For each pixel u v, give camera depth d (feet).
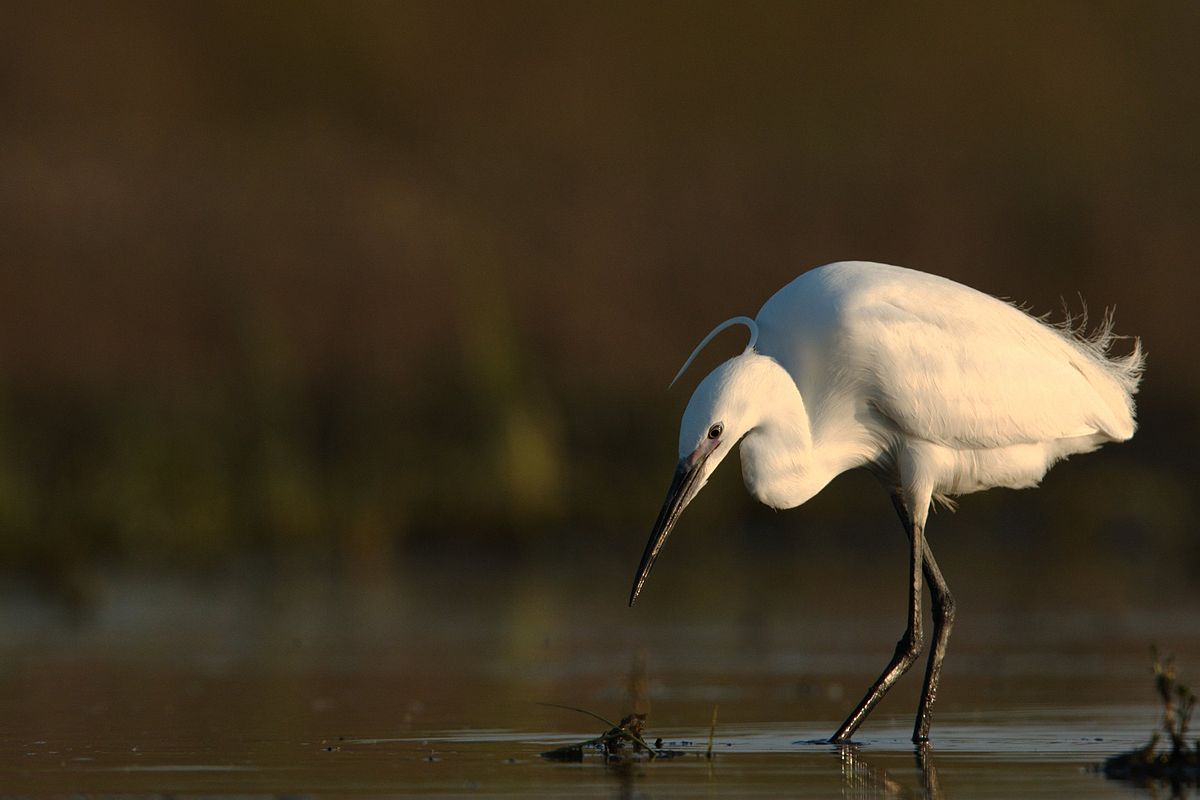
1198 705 28.73
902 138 92.89
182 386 61.52
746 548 55.52
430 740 25.39
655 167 88.53
